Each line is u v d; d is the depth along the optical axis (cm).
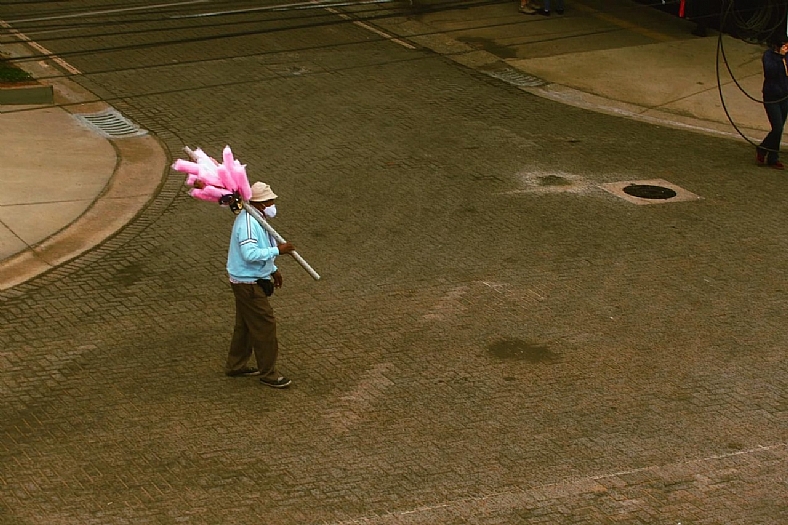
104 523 929
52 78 2167
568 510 974
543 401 1158
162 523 932
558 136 2041
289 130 1981
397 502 975
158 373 1185
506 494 994
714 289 1448
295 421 1103
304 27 2591
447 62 2439
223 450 1048
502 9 2850
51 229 1541
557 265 1498
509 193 1748
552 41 2625
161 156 1844
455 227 1608
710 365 1249
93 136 1905
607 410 1145
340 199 1691
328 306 1354
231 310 1338
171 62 2303
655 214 1695
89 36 2331
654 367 1239
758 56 2591
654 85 2373
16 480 987
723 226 1666
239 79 2233
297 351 1243
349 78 2284
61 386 1152
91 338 1255
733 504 994
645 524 959
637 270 1495
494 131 2041
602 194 1764
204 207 1647
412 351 1252
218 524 934
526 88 2308
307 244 1528
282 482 999
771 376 1231
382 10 2770
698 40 2689
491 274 1461
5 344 1234
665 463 1054
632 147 2009
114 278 1410
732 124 1997
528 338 1292
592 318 1349
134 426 1083
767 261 1548
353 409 1129
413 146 1934
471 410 1134
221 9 2672
